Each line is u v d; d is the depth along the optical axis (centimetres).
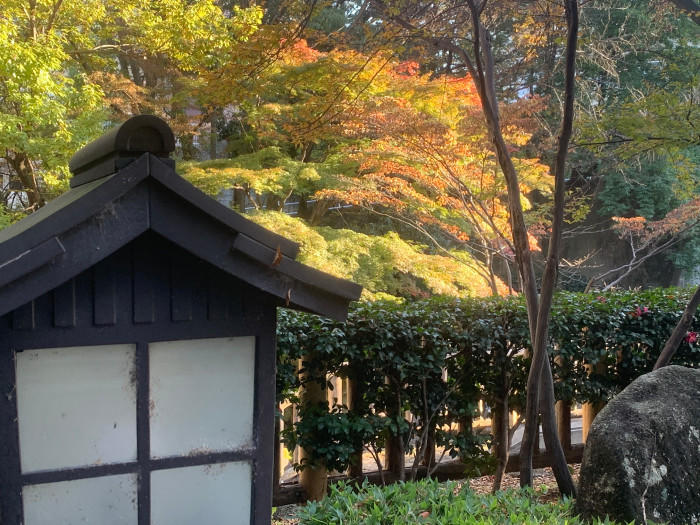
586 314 529
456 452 501
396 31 450
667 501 326
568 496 415
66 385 193
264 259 196
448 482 378
